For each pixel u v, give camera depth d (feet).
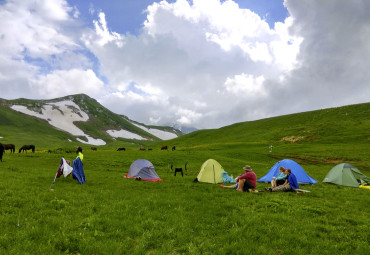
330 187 65.87
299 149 240.94
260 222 29.30
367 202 46.24
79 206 33.47
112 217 28.63
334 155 188.85
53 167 100.78
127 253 20.49
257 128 510.58
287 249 22.13
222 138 492.13
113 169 107.65
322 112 490.08
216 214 32.48
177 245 22.75
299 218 32.24
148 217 29.14
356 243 24.38
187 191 49.06
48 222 25.84
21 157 132.67
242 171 111.75
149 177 70.44
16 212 28.63
